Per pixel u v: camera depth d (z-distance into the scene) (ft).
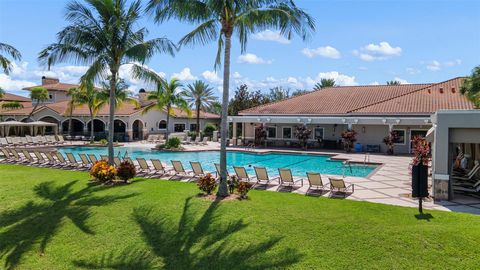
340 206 33.45
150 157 92.22
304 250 24.62
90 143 117.91
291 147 111.45
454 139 38.52
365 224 27.99
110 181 46.29
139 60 50.42
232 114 178.70
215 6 34.04
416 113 92.68
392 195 40.34
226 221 29.78
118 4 50.37
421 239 24.91
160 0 36.52
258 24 38.73
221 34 39.42
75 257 26.35
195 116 168.86
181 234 28.27
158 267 24.29
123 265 24.91
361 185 46.44
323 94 126.41
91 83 52.16
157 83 54.34
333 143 107.34
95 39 49.70
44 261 26.04
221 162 37.47
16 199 39.40
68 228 30.78
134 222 31.09
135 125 147.02
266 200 35.81
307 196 38.75
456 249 23.52
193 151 101.30
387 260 22.94
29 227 31.65
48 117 145.28
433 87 108.68
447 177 37.91
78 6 48.49
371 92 119.85
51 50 49.06
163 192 39.50
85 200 37.63
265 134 112.78
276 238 26.40
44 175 51.98
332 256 23.73
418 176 31.17
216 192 39.47
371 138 102.37
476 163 53.31
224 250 25.36
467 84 73.20
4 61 65.36
